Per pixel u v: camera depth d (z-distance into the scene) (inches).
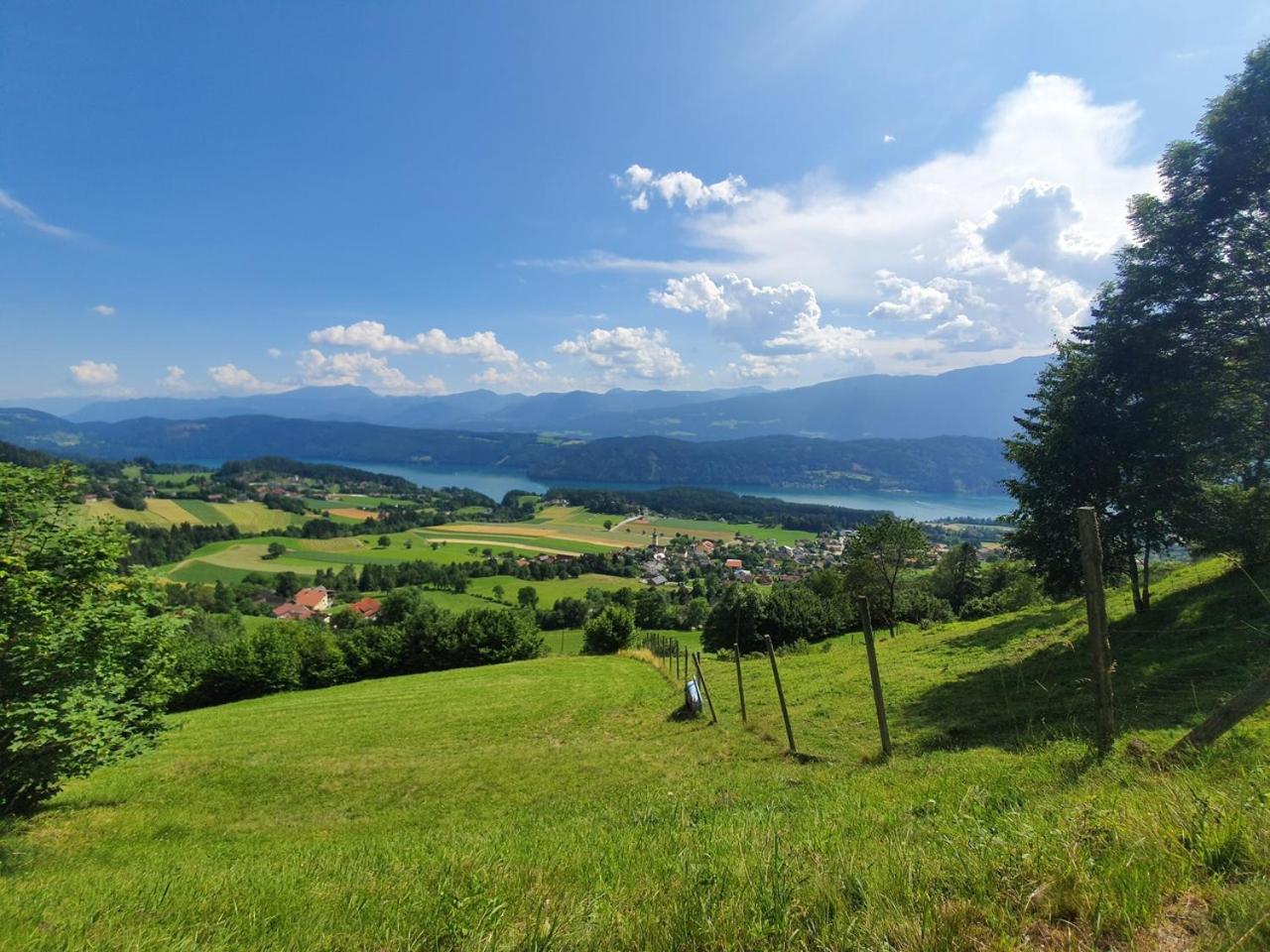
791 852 156.6
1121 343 617.9
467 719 928.9
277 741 850.8
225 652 1711.4
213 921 152.2
